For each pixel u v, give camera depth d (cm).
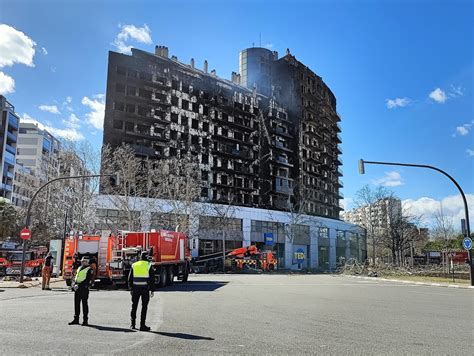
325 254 8212
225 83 8569
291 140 9488
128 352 697
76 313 996
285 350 732
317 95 10275
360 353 716
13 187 8250
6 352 685
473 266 2642
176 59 8462
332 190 10644
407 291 2222
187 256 2866
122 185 5231
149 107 7362
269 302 1559
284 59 9994
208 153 7919
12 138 8069
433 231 8681
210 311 1273
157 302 1530
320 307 1410
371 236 7800
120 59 7206
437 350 746
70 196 4794
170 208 5569
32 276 3198
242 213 6731
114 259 2250
